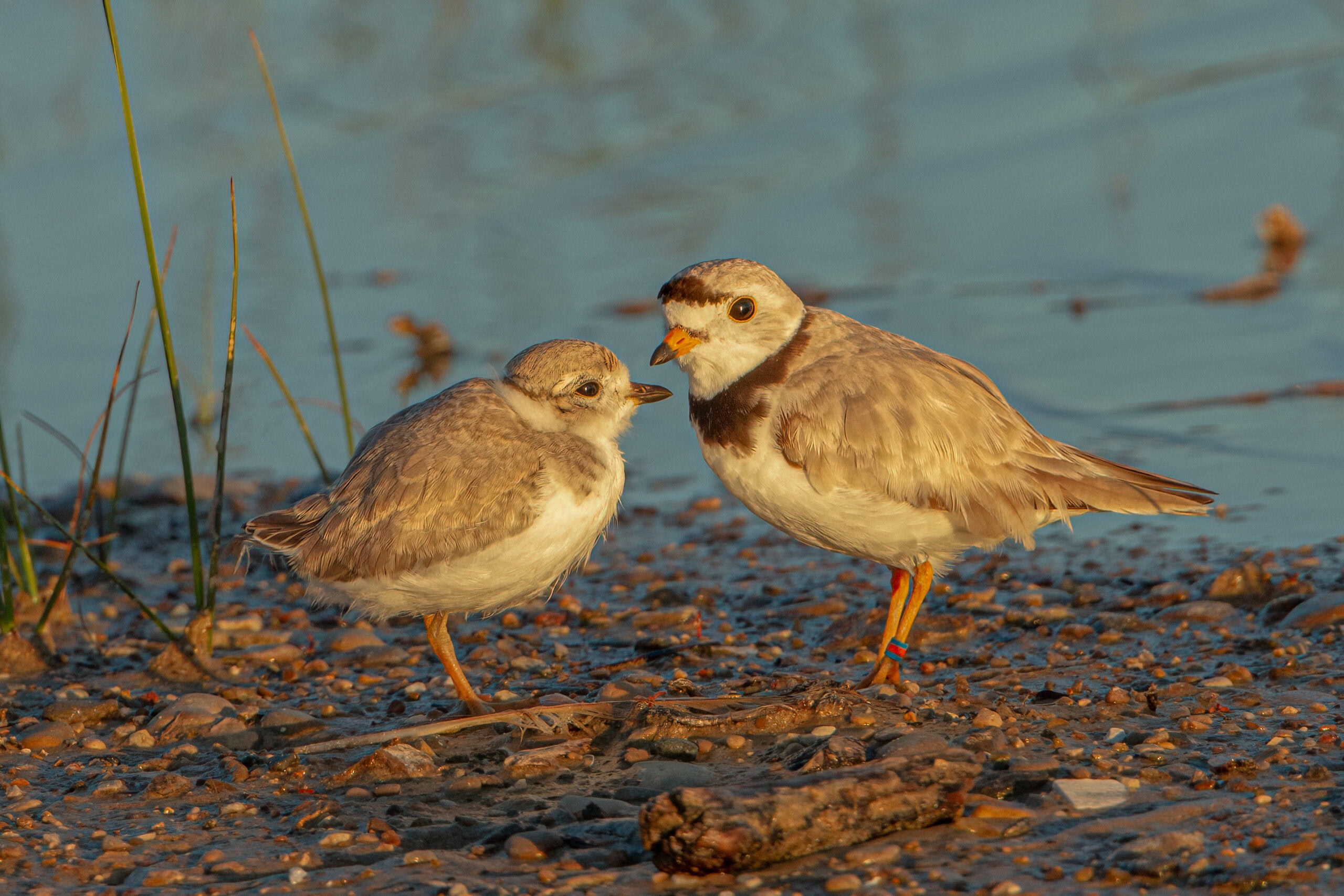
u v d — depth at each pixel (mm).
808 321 9359
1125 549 11508
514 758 8086
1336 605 9523
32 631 10844
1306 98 21969
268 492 13961
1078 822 6879
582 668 9898
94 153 23250
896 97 24391
